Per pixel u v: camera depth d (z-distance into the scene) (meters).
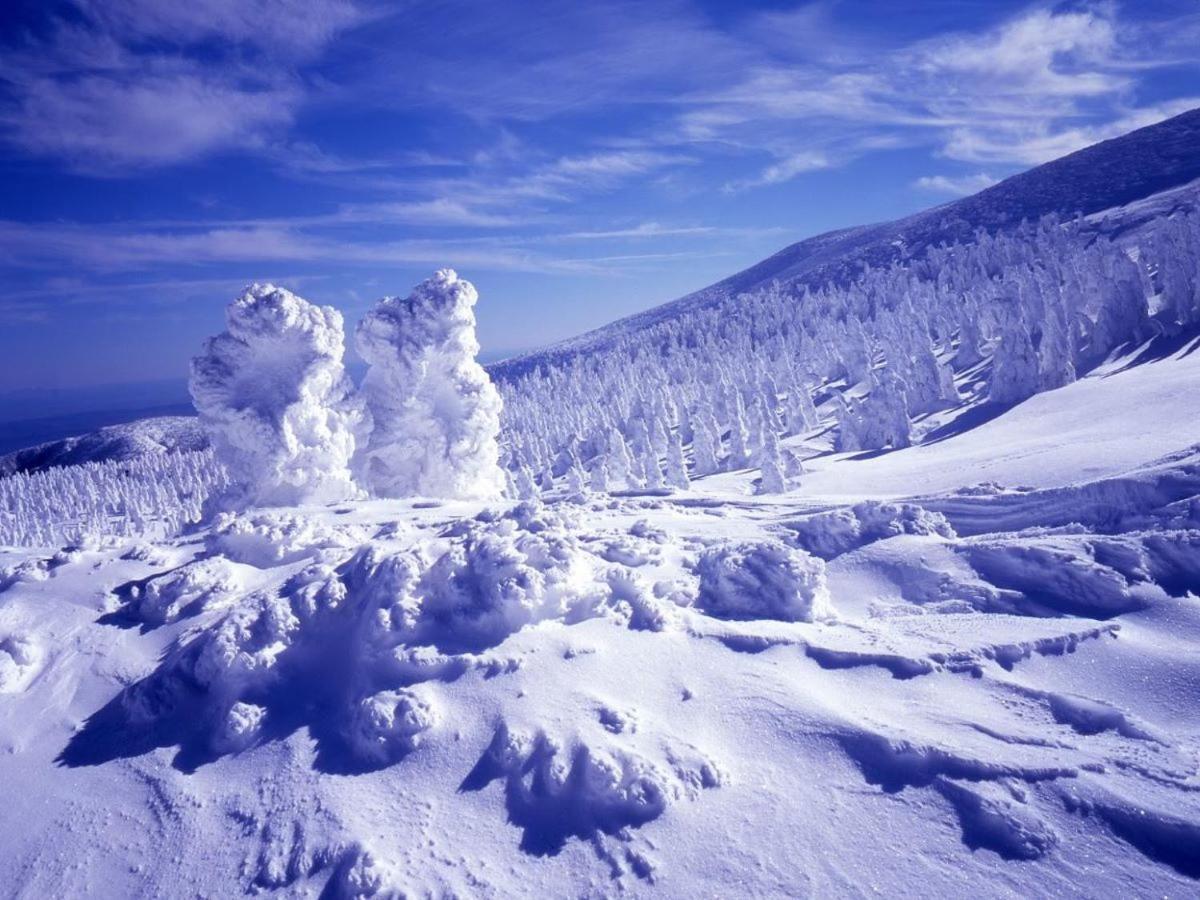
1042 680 9.19
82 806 8.69
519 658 9.41
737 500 20.00
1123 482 13.63
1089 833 6.76
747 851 6.90
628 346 166.62
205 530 18.58
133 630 12.28
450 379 30.02
